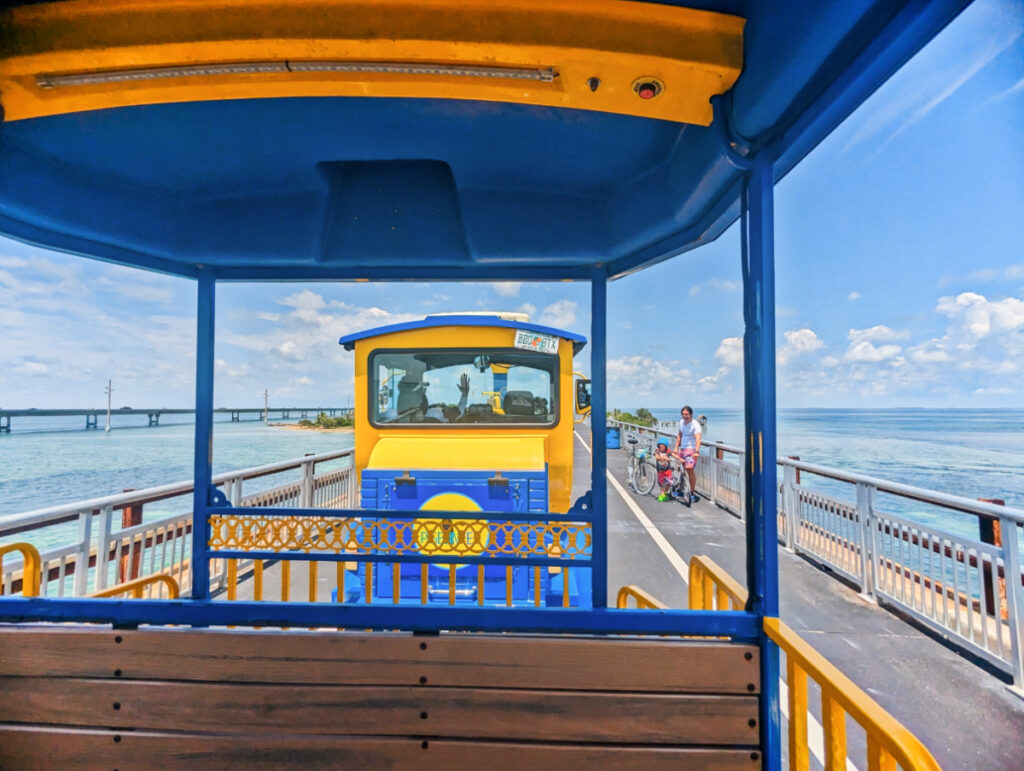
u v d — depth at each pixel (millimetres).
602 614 2020
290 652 2016
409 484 3701
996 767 2742
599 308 2965
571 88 1735
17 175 2346
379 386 4449
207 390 2959
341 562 2900
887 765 1292
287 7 1581
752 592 1989
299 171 2719
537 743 1927
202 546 2881
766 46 1544
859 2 1260
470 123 2320
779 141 1752
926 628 4406
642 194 2656
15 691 2035
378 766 1944
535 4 1591
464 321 4395
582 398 4543
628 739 1908
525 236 2867
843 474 5516
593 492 2721
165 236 2836
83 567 3922
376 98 2119
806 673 1679
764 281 1867
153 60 1629
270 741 1969
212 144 2439
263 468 5688
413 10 1585
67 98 1740
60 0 1598
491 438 4250
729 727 1886
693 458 9898
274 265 2998
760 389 1918
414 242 2994
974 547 3902
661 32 1631
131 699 2014
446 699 1965
